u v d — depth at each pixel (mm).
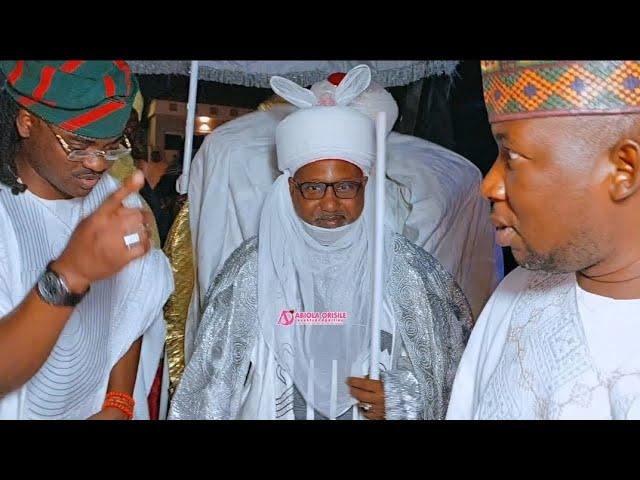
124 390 1458
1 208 1229
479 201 1830
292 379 1511
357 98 1660
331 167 1449
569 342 945
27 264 1229
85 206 1338
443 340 1534
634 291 908
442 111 2135
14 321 1044
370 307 1518
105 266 1032
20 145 1219
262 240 1556
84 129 1147
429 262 1597
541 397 960
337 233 1504
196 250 1790
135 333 1443
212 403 1508
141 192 1966
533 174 852
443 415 1475
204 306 1604
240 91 2068
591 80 809
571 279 984
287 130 1479
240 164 1764
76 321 1301
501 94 868
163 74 1957
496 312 1103
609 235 863
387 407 1388
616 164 831
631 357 895
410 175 1776
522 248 901
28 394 1278
